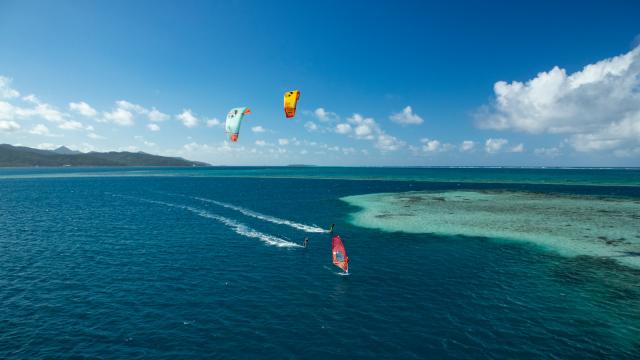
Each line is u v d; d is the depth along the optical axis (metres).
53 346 17.98
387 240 41.12
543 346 18.20
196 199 83.19
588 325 20.41
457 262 32.53
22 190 107.94
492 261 32.88
